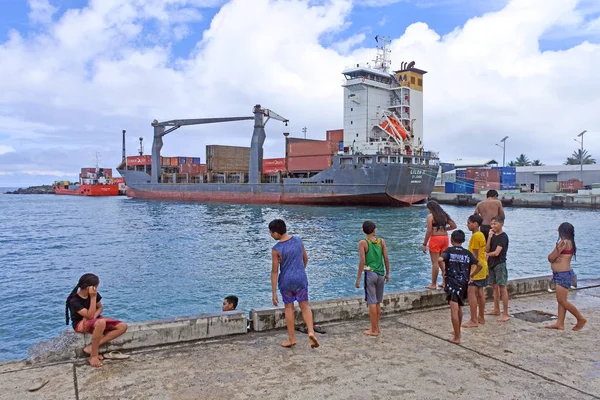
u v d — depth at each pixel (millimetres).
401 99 57656
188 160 83500
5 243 28906
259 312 6773
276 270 6055
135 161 84688
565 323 7160
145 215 48875
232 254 23234
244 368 5324
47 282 17359
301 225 35594
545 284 9477
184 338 6227
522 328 6902
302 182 56562
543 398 4547
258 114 61625
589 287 9586
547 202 56156
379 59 60688
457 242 6414
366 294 6586
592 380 4992
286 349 5973
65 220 45562
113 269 19578
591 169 75188
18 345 10680
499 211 8664
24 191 187625
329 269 18812
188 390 4727
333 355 5750
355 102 57656
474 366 5383
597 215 45531
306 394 4625
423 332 6711
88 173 137875
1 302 14414
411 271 18453
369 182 49719
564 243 6664
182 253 23734
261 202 61000
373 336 6527
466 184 69750
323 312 7211
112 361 5531
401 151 52875
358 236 29250
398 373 5168
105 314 12906
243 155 74750
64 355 5605
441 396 4582
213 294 15016
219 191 66938
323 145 55000
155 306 13688
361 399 4508
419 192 52844
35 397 4574
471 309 6977
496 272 7367
